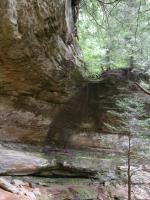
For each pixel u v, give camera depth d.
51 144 8.32
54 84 7.46
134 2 8.66
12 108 7.57
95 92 8.38
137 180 7.59
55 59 6.77
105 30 9.35
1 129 7.59
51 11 5.59
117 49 9.19
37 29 5.55
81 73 7.98
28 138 8.00
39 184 6.84
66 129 8.42
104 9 9.06
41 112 7.96
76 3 8.38
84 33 10.05
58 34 6.43
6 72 6.46
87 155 8.21
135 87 8.47
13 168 6.61
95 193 6.97
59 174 7.40
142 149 7.86
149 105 8.11
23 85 7.16
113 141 8.44
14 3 4.58
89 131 8.54
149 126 7.32
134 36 8.76
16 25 4.88
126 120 7.08
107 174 7.73
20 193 5.82
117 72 8.76
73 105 8.27
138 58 8.73
